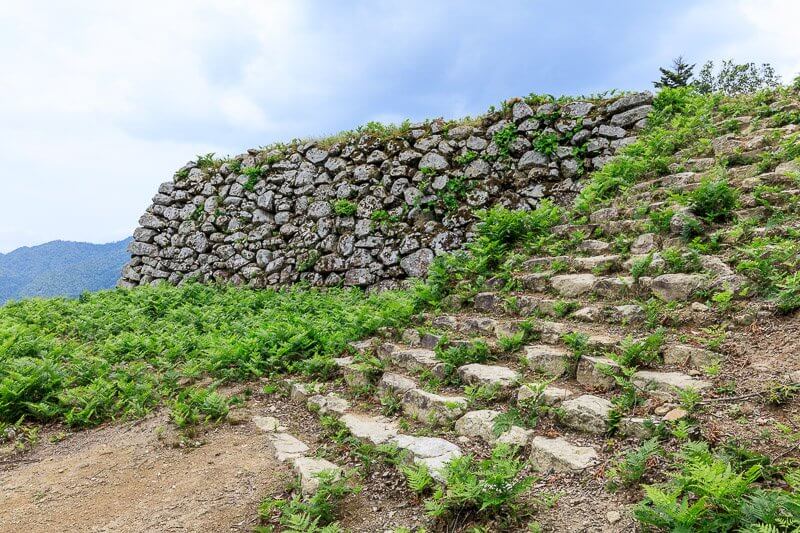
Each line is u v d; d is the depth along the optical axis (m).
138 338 8.62
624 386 4.09
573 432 3.98
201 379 7.19
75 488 4.57
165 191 17.61
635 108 11.23
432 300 7.72
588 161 11.38
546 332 5.58
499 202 12.02
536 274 7.05
